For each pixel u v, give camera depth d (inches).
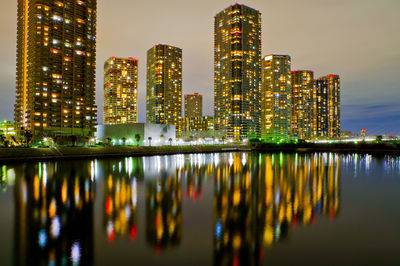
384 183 1727.4
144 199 1238.9
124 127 6560.0
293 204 1148.5
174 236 767.1
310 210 1049.5
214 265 599.2
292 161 3457.2
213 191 1438.2
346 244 714.8
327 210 1050.7
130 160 3590.1
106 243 716.7
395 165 2925.7
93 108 6254.9
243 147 7071.9
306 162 3316.9
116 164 3004.4
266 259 628.7
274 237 763.4
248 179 1877.5
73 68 5915.4
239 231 810.2
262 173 2219.5
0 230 818.2
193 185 1628.9
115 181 1781.5
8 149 3331.7
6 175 2066.9
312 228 839.1
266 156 4522.6
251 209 1061.1
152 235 773.9
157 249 680.4
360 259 628.1
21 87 6077.8
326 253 660.7
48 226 853.2
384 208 1084.5
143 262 611.5
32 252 660.7
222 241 733.3
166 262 612.4
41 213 1002.1
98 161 3398.1
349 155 4648.1
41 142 5132.9
